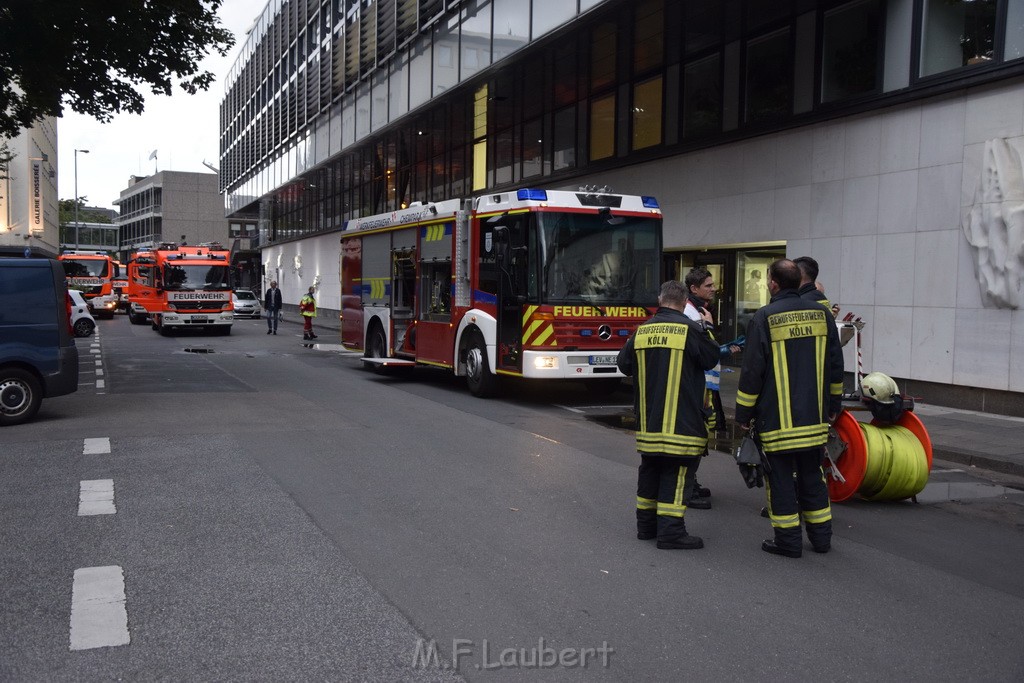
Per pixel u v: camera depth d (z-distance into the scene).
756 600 4.57
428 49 23.66
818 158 13.63
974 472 8.21
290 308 49.03
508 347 12.21
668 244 17.16
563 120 21.02
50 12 12.12
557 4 15.68
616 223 12.24
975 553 5.51
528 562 5.13
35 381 10.01
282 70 44.78
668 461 5.42
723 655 3.85
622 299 12.21
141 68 13.93
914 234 12.02
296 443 8.84
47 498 6.45
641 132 18.12
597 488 7.05
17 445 8.55
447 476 7.41
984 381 11.06
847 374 13.02
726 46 15.66
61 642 3.90
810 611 4.42
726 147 15.61
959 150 11.37
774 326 5.34
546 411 11.74
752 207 15.01
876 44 12.55
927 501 7.00
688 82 16.70
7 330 9.80
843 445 6.67
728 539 5.73
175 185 103.38
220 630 4.05
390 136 30.28
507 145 23.80
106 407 11.34
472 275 13.15
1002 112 10.80
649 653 3.86
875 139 12.63
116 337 27.86
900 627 4.22
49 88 13.34
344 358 20.23
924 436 6.80
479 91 21.19
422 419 10.73
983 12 10.98
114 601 4.40
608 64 17.66
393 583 4.73
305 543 5.43
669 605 4.47
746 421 5.41
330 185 40.19
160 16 13.57
